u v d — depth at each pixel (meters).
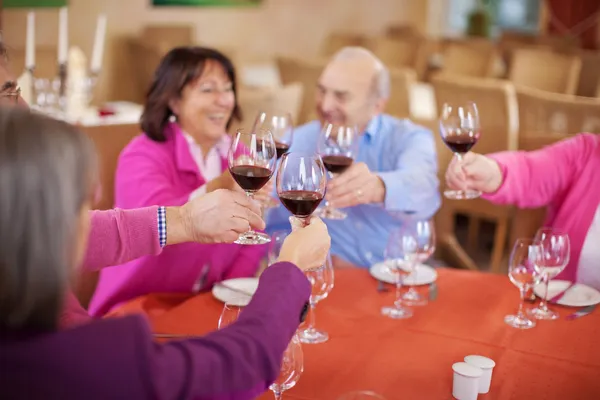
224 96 2.41
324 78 2.59
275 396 1.31
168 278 2.21
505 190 2.24
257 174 1.70
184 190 2.42
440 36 10.34
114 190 2.72
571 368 1.52
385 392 1.41
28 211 0.83
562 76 6.14
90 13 6.45
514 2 10.18
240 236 1.67
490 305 1.84
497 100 4.12
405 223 1.84
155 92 2.41
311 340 1.62
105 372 0.89
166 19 7.11
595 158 2.25
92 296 2.45
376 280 2.01
